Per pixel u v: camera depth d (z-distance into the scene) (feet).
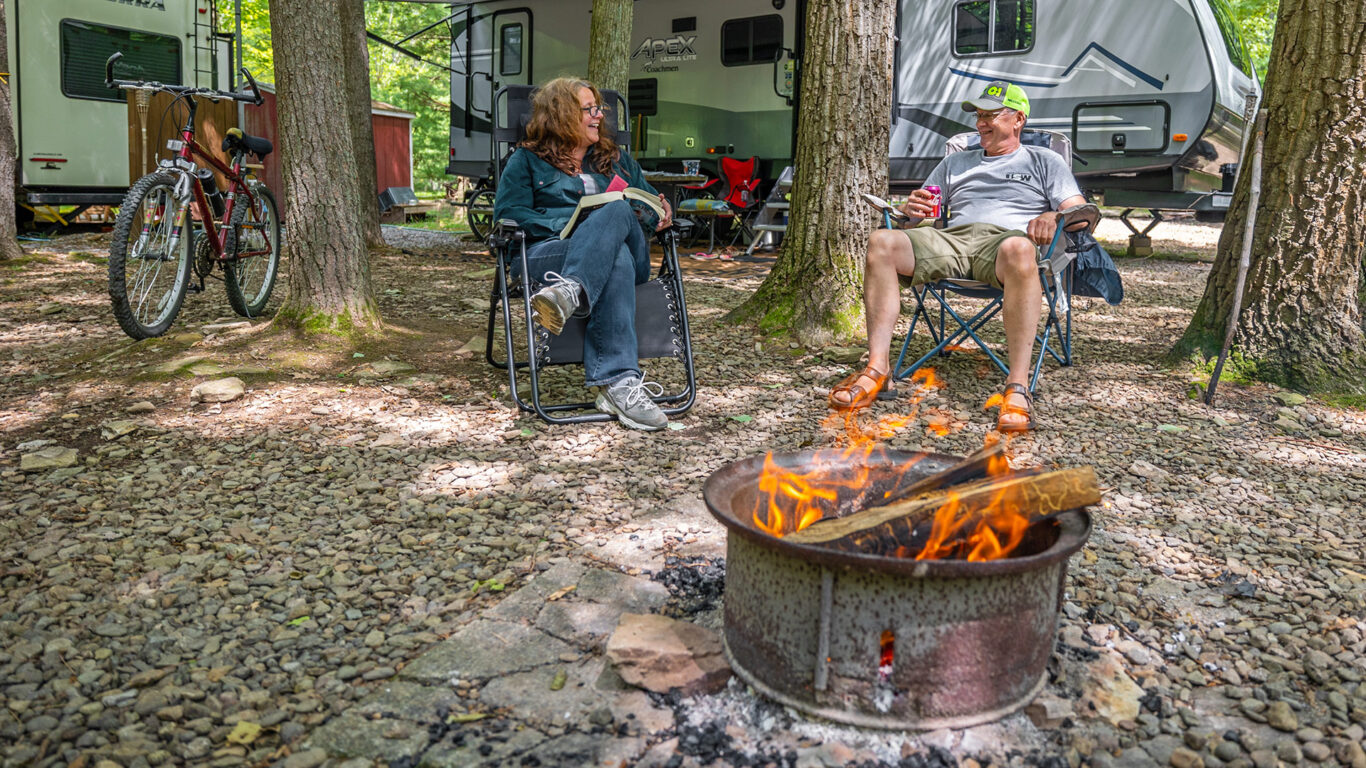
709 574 7.70
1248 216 12.76
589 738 5.66
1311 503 9.51
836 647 5.52
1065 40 28.35
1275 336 13.30
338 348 14.24
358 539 8.36
